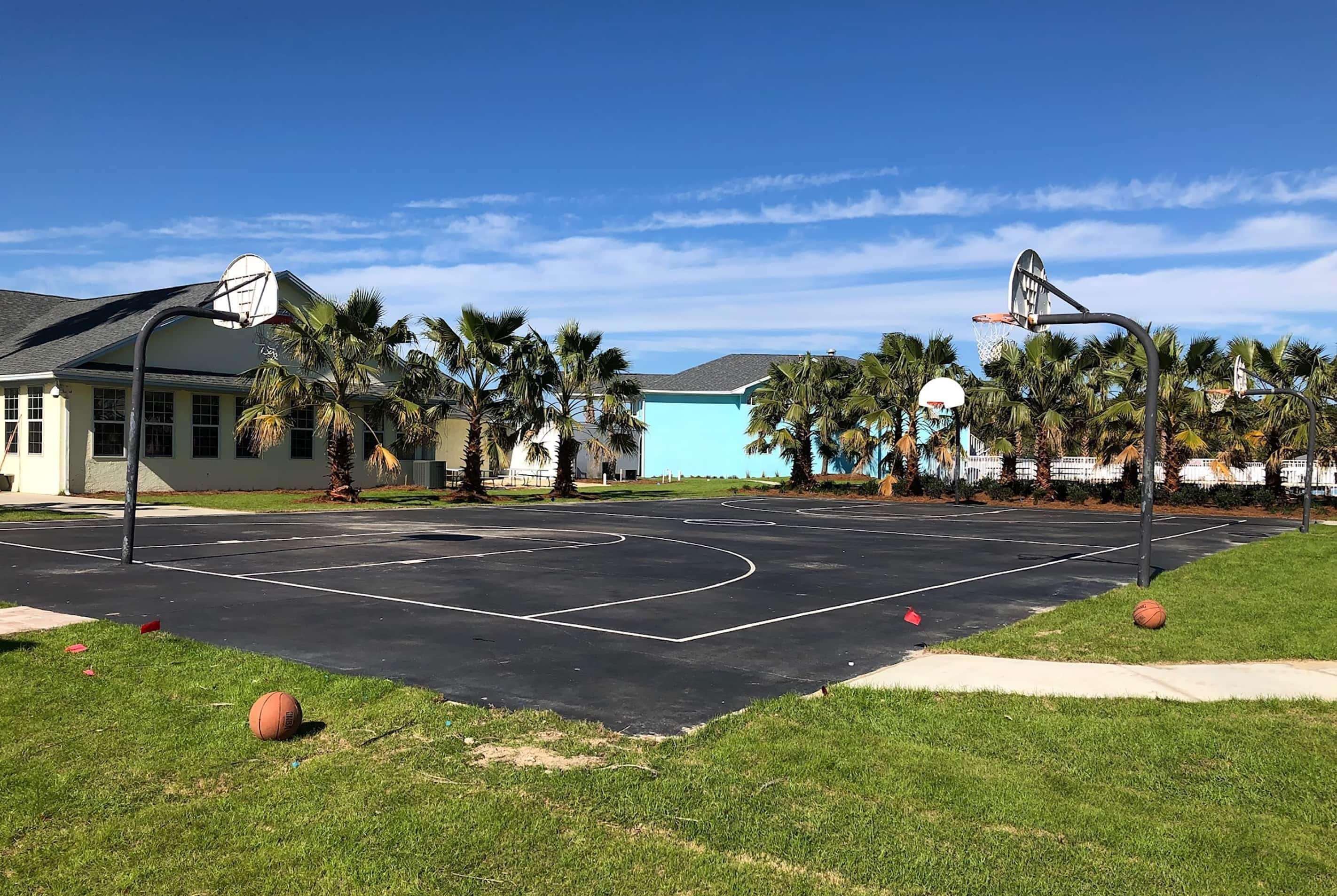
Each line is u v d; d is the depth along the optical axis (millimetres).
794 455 40094
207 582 12781
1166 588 13062
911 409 36906
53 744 5934
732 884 4246
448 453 44969
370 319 28781
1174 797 5340
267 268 15203
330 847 4555
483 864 4418
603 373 33156
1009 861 4496
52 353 29281
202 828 4750
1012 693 7555
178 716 6504
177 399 30547
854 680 8047
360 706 6844
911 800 5246
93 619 9953
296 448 33969
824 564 16203
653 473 50062
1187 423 32688
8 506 24141
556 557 16516
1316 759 5953
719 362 55344
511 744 6117
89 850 4488
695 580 13930
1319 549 18438
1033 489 35656
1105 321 12898
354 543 17984
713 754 5969
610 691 7586
